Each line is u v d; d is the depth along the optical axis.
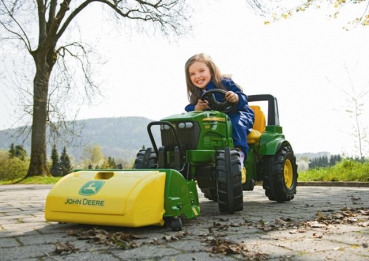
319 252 2.47
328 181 9.91
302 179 10.73
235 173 4.17
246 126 4.77
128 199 3.10
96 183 3.35
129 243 2.69
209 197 5.77
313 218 3.83
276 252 2.47
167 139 4.29
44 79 16.58
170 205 3.29
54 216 3.41
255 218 3.92
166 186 3.34
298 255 2.40
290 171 5.75
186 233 3.11
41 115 16.42
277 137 5.51
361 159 11.88
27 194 8.38
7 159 53.72
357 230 3.17
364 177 9.63
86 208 3.25
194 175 4.39
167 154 4.20
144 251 2.54
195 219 3.90
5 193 8.76
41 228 3.56
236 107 4.75
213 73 4.82
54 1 17.08
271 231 3.18
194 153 4.08
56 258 2.42
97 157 93.44
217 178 4.17
